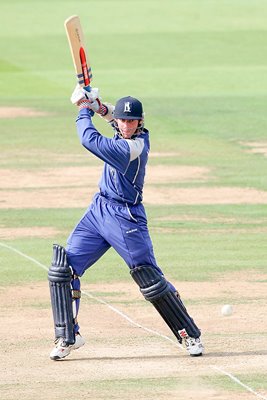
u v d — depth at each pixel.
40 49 142.75
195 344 31.98
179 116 88.88
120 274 43.00
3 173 66.88
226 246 47.66
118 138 31.69
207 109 92.56
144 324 35.78
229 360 31.64
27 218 54.06
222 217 53.94
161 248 47.25
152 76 115.75
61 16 188.62
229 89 105.69
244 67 122.88
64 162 70.56
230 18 178.75
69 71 121.69
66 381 29.72
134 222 31.56
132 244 31.55
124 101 31.16
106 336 34.28
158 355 32.22
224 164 68.94
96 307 37.91
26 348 33.03
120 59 131.38
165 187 61.88
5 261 45.12
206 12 189.38
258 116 88.38
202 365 31.16
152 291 31.66
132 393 28.59
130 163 31.05
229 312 36.06
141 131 31.72
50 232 50.91
